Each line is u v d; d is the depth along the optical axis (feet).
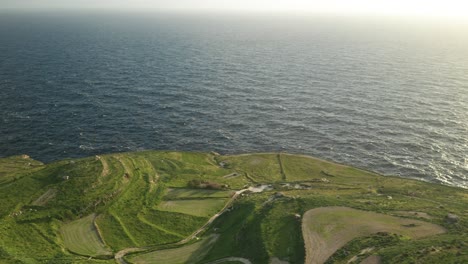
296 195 297.33
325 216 247.91
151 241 255.70
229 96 586.04
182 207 297.12
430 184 338.34
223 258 227.20
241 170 367.25
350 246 210.59
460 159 389.80
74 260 227.40
